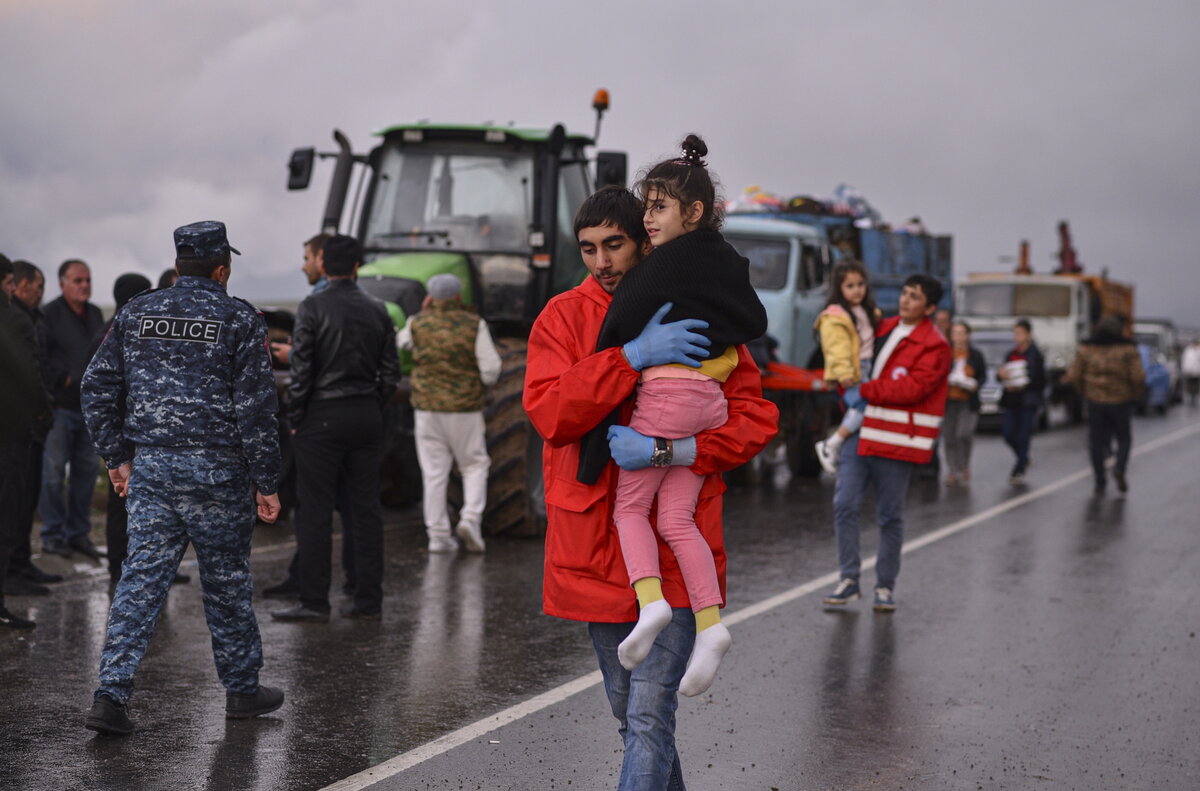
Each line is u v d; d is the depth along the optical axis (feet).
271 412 16.02
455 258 34.35
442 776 14.74
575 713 17.43
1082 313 87.71
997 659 21.16
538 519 32.81
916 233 67.62
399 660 20.20
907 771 15.42
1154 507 42.16
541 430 11.03
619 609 10.94
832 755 15.98
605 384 10.67
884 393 24.17
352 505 23.13
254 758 15.16
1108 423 46.37
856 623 23.80
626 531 10.93
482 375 30.27
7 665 19.21
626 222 11.30
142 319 15.93
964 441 48.55
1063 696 18.94
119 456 16.31
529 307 34.83
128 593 15.87
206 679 18.72
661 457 10.75
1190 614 25.02
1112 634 23.17
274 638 21.54
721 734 16.79
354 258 22.94
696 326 10.79
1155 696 19.02
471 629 22.53
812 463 48.70
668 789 11.50
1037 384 48.88
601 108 35.70
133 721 16.47
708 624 10.82
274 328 29.01
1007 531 36.29
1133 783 15.19
